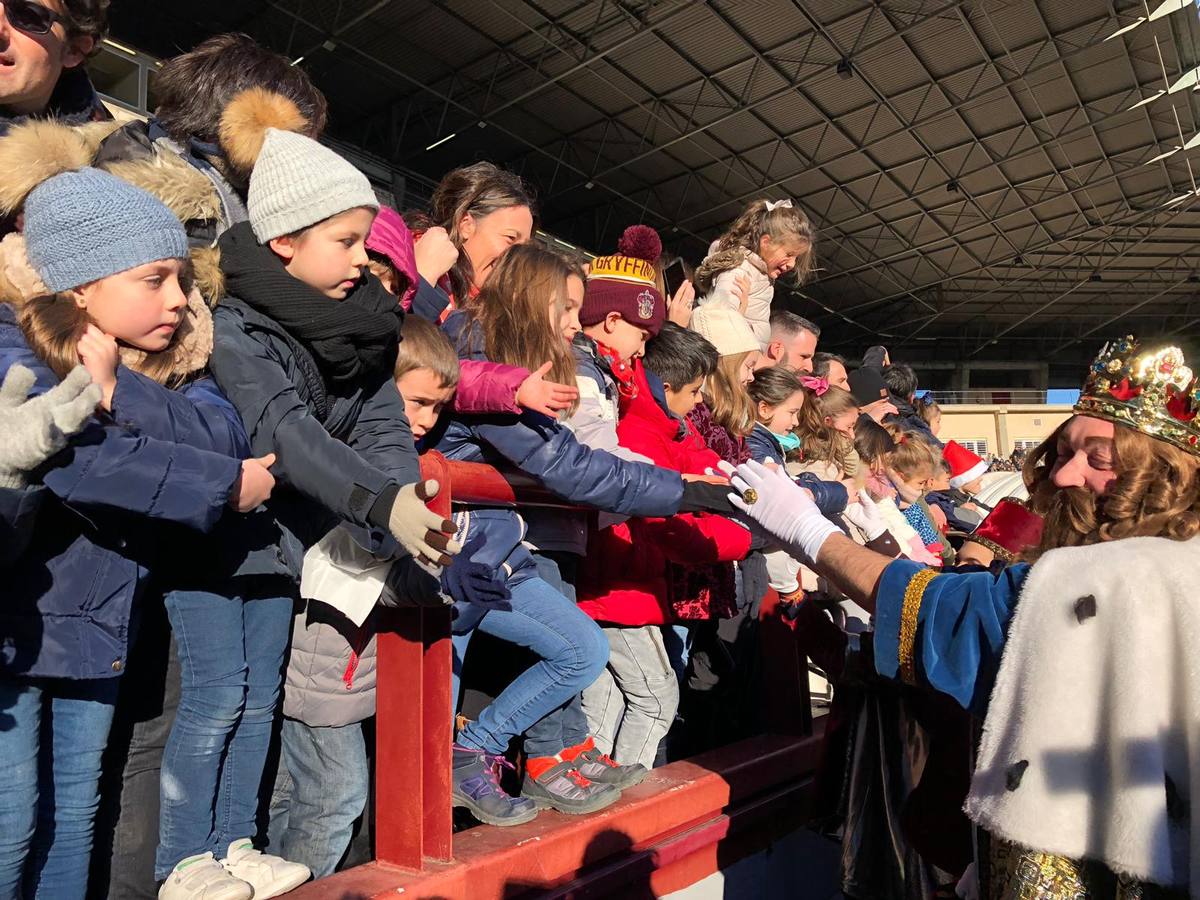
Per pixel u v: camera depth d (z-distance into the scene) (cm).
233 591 159
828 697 445
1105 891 126
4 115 172
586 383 238
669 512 201
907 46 1922
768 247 398
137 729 164
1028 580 136
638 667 258
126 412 135
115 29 1714
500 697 218
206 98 177
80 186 135
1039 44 1942
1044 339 4038
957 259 3105
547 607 213
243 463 140
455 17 1722
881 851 221
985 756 133
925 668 146
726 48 1881
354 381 172
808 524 172
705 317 338
